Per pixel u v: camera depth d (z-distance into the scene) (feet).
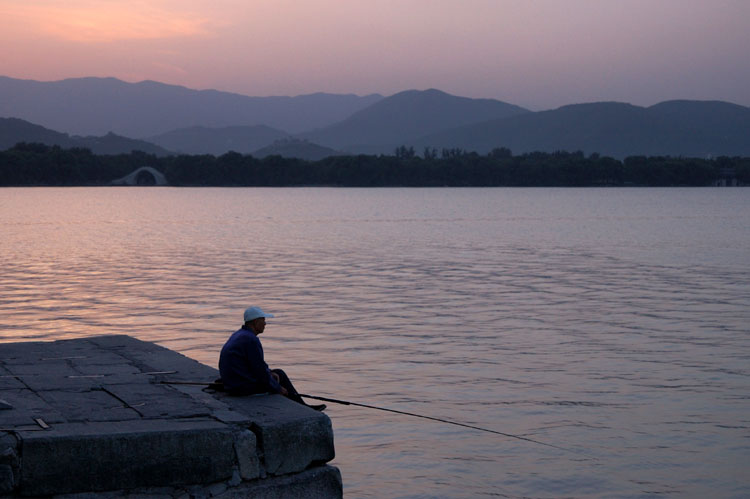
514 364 55.36
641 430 41.14
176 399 31.32
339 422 42.42
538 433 40.68
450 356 57.72
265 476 28.12
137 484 26.45
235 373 32.14
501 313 77.56
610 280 105.29
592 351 59.57
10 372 36.29
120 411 29.43
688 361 56.44
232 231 215.72
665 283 101.96
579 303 84.23
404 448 38.55
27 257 138.00
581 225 251.39
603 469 36.04
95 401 31.01
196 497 26.94
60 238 186.50
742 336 65.51
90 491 26.00
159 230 219.00
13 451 25.41
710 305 82.79
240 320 72.33
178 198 545.03
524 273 113.91
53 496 25.75
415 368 53.88
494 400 46.34
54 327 68.54
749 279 106.52
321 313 77.10
